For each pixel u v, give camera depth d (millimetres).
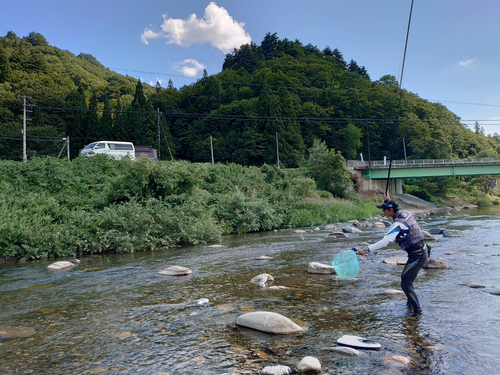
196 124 79625
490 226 16938
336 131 75562
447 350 3420
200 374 3027
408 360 3193
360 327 4098
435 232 13711
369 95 84375
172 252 11258
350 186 39344
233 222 17469
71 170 17375
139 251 11836
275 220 19328
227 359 3322
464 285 5910
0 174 14852
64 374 3104
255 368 3107
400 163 50250
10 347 3758
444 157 73438
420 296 5309
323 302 5141
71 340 3938
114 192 14797
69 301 5621
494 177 70375
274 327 3992
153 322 4484
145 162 15383
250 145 62656
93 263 9477
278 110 65375
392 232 4676
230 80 100812
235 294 5746
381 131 81625
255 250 10945
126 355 3492
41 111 56500
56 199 14289
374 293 5574
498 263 7719
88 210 13992
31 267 9055
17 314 4969
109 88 103062
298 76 97750
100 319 4668
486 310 4625
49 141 49844
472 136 94625
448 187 59594
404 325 4129
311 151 40781
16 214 11609
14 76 67625
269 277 6707
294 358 3301
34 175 15211
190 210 14602
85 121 56312
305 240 13141
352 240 12547
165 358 3393
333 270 7199
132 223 12055
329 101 81625
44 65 80500
